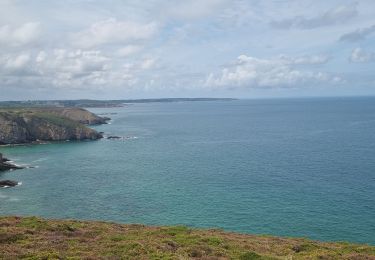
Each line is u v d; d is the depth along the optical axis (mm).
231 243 33656
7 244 27062
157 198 82250
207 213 70875
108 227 37469
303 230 60938
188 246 29969
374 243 55406
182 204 77188
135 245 28422
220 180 97000
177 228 38625
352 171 102312
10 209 76500
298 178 96250
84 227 36531
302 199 77562
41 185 97250
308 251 33500
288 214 68625
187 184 94062
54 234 31641
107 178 103875
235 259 26922
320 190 83938
